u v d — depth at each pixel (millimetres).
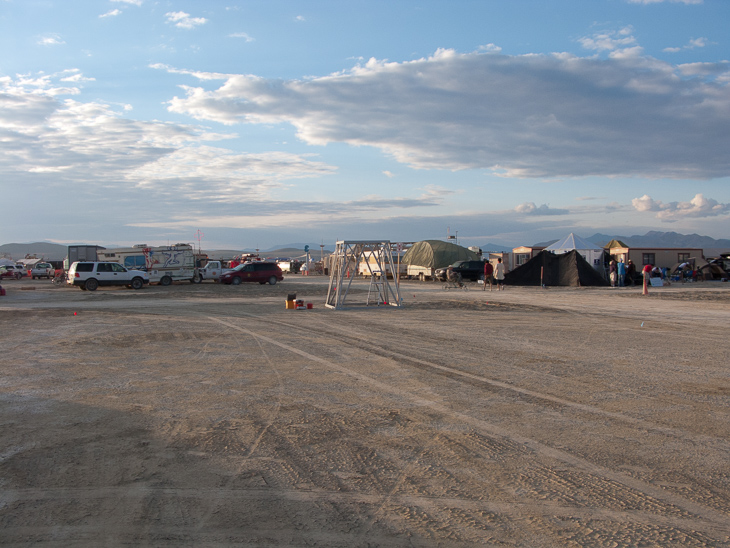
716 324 15031
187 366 9195
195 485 4297
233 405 6688
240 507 3914
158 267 37531
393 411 6410
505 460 4812
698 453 4977
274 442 5312
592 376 8336
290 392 7359
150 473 4535
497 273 31312
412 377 8297
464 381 8008
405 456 4926
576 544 3381
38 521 3715
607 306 20781
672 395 7129
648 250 40156
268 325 14984
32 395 7188
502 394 7215
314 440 5371
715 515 3770
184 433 5586
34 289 34125
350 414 6289
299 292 30016
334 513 3818
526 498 4047
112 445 5227
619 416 6168
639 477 4430
